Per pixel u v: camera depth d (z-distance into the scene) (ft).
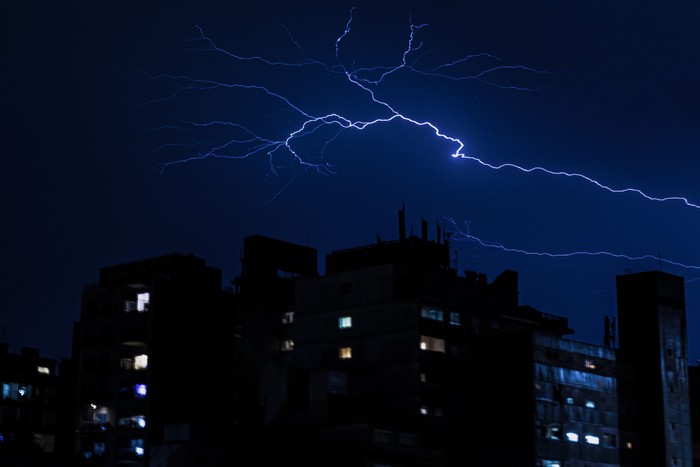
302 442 284.61
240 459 275.18
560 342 297.94
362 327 317.63
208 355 322.75
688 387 331.36
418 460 286.05
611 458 303.48
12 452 329.52
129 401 310.45
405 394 303.27
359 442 278.87
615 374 313.73
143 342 315.58
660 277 328.08
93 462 306.14
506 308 341.41
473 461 284.20
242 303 358.84
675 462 314.96
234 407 339.16
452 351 314.76
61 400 352.08
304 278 333.83
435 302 313.73
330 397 296.30
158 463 278.87
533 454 278.05
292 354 335.88
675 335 327.67
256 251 363.35
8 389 358.64
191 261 327.67
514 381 286.05
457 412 290.35
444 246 359.87
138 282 326.24
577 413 296.51
